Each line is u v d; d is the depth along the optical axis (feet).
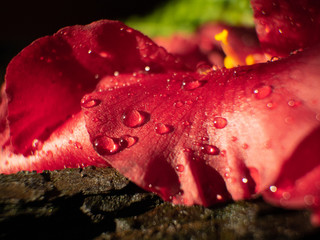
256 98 0.32
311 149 0.30
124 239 0.33
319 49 0.32
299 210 0.32
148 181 0.31
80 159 0.36
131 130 0.33
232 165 0.31
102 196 0.35
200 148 0.32
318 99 0.30
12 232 0.33
